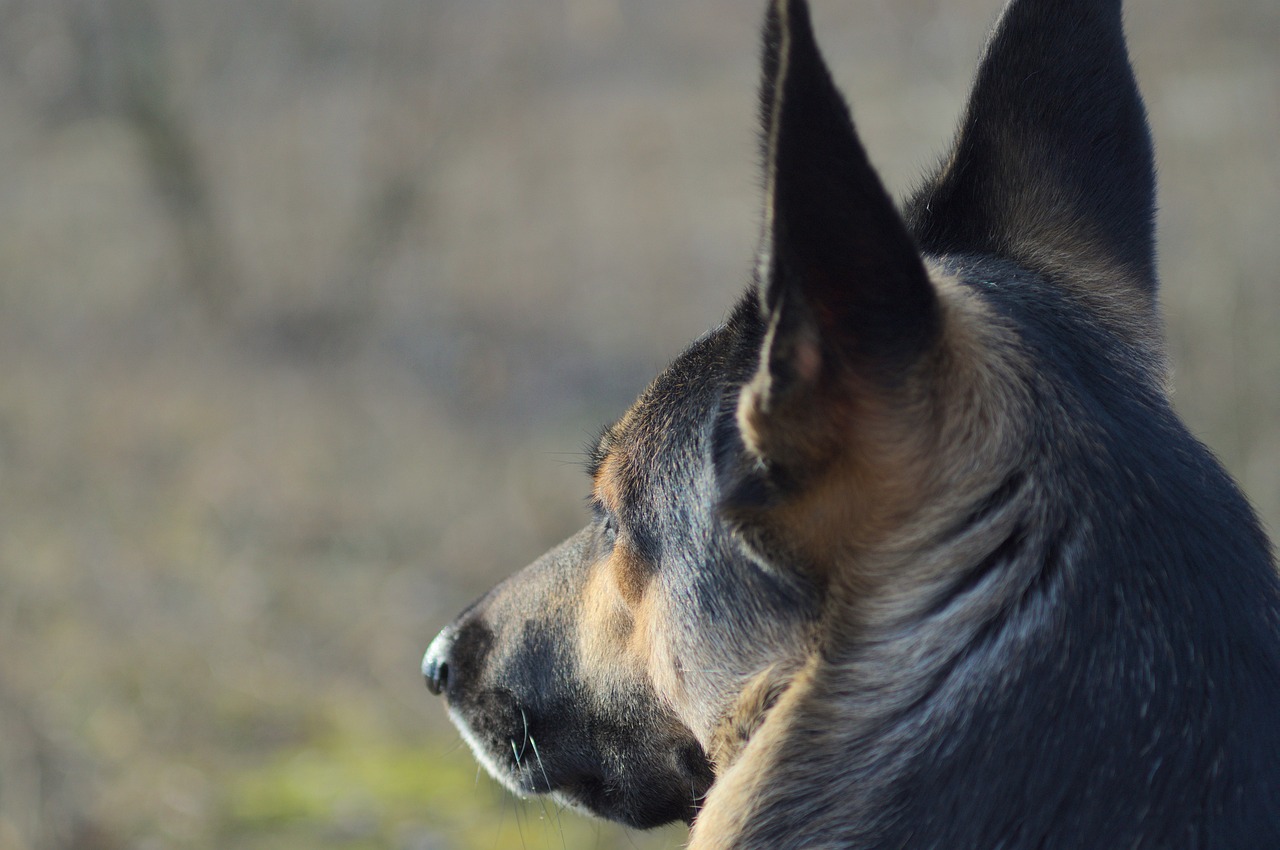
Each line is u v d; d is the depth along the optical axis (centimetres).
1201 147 1553
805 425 359
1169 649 346
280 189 2486
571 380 1947
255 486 1608
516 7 2695
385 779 1065
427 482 1614
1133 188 446
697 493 415
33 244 2670
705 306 2183
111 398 1872
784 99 323
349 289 2214
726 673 404
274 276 2283
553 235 2502
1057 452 365
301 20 2748
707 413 419
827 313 346
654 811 495
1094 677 342
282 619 1316
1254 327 1279
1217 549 364
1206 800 333
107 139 3122
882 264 337
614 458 460
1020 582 355
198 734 1114
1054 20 444
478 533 1490
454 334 2119
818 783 366
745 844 373
